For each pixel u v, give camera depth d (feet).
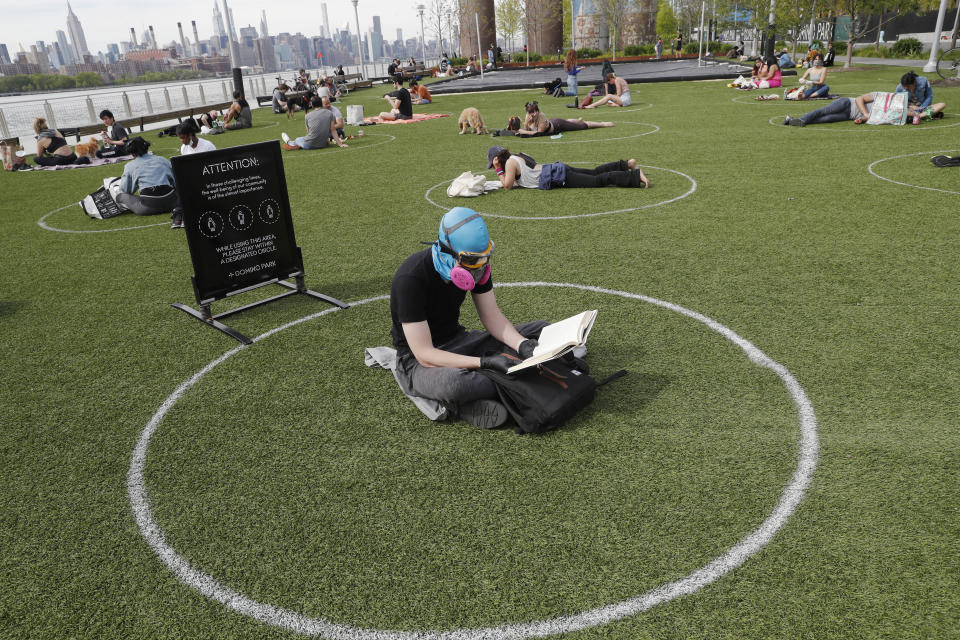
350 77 135.85
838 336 12.67
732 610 6.73
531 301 15.39
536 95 79.10
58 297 17.89
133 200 26.81
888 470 8.68
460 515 8.38
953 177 24.91
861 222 19.98
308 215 25.59
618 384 11.38
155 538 8.36
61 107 78.07
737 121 44.65
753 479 8.70
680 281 16.06
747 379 11.28
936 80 63.10
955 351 11.77
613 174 26.20
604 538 7.83
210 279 15.29
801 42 149.89
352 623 6.86
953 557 7.20
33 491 9.50
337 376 12.37
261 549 8.04
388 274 18.22
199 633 6.87
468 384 9.89
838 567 7.18
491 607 6.95
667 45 223.51
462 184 27.04
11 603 7.47
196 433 10.71
